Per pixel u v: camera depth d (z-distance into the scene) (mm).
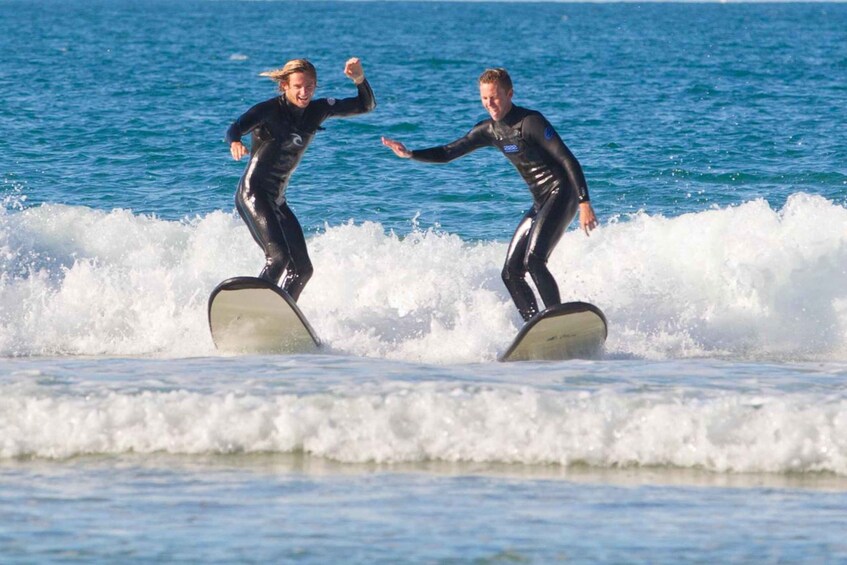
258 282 29734
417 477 21672
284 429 23312
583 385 26219
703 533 18672
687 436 22844
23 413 23859
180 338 33188
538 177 30875
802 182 62312
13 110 94062
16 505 19766
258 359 29984
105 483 21094
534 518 19328
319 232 50531
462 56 194625
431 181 61500
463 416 23500
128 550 17625
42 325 33875
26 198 56875
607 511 19750
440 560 17328
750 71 152875
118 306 34688
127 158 68812
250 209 31281
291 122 31219
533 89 121750
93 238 41375
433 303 35438
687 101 107875
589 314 29516
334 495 20516
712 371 28719
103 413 23656
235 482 21219
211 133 80562
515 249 31203
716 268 37375
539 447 22797
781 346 33562
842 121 90062
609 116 94188
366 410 23688
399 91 117500
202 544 17922
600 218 54125
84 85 121750
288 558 17359
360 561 17266
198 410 23828
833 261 36156
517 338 29703
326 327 33094
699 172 65125
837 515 19672
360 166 66125
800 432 22828
